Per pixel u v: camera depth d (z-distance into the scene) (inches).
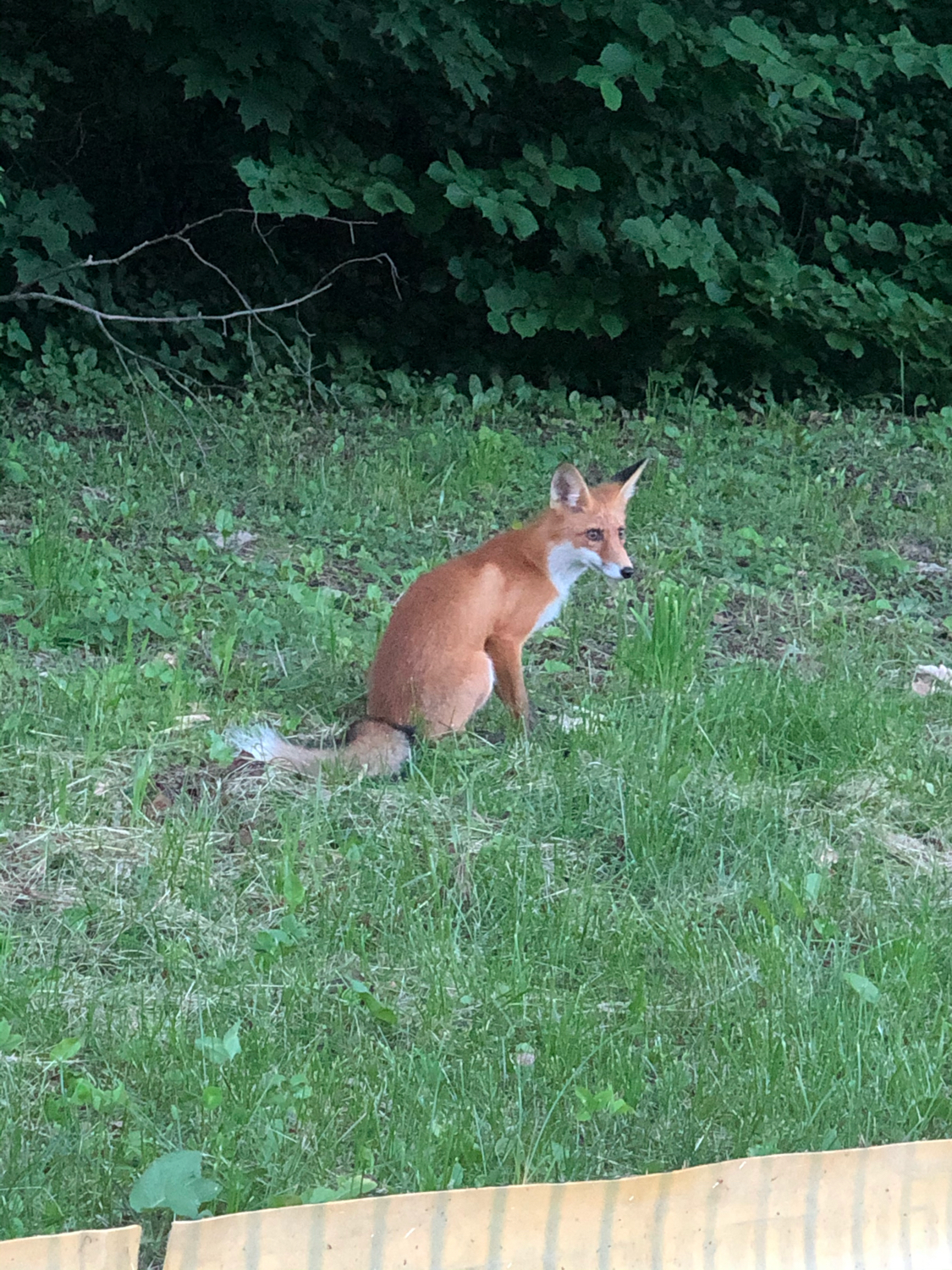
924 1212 111.9
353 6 382.6
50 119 414.3
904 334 420.5
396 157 403.2
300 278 446.6
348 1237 99.0
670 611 230.4
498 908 159.0
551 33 394.3
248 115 367.2
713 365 446.0
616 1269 104.0
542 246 442.0
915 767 206.5
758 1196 107.2
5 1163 111.1
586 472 355.9
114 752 186.9
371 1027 136.2
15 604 231.5
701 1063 130.8
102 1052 126.9
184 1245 95.3
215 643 221.1
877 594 290.0
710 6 410.3
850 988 144.8
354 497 319.6
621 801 183.0
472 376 408.5
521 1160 116.0
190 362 406.6
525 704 209.6
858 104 456.4
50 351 382.9
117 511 295.7
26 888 155.3
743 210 444.8
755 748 205.6
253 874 162.4
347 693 219.0
